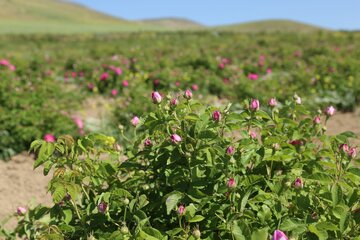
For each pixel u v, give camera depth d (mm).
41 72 12727
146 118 3012
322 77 11000
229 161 2666
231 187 2533
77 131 7188
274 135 3193
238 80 11320
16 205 5004
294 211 2682
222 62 14180
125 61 14305
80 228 2762
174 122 2936
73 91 10477
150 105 7934
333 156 3004
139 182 3078
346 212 2387
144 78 11773
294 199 2684
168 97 3072
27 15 77375
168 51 19453
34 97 8258
